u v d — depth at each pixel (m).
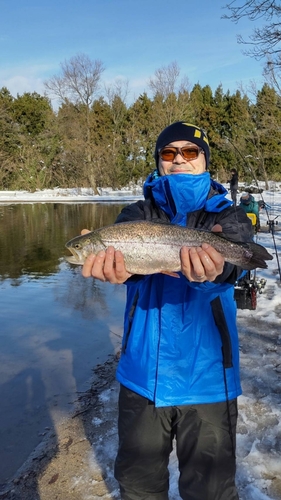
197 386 0.98
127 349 1.05
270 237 5.99
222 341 1.01
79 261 1.11
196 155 1.13
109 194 19.03
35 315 3.21
